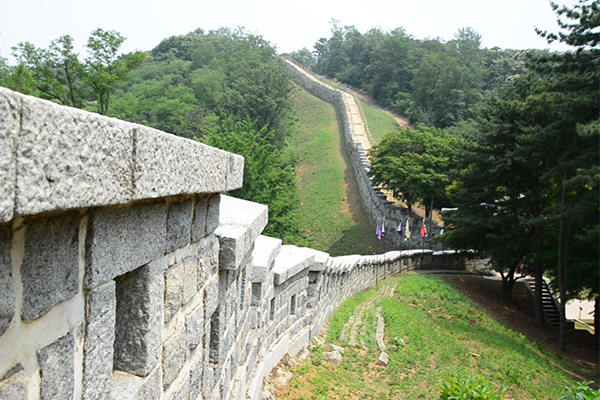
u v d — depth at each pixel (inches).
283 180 966.4
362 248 1306.6
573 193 772.6
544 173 703.1
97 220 86.9
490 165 850.8
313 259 414.0
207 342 162.1
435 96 2468.0
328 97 2832.2
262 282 265.1
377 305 662.5
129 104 1704.0
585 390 285.4
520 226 865.5
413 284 844.6
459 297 825.5
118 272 95.9
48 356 76.6
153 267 112.9
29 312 71.8
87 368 88.0
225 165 150.9
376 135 2127.2
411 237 1211.9
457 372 442.3
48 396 76.9
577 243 760.3
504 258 866.8
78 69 924.0
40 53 912.3
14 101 58.8
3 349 67.1
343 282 638.5
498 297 973.8
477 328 668.1
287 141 2130.9
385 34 3742.6
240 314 223.5
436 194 1193.4
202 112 1749.5
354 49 3791.8
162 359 122.6
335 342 449.4
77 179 71.8
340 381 354.6
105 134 78.6
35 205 63.4
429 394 373.4
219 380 181.0
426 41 3368.6
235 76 2321.6
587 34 636.7
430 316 687.7
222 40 3531.0
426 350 492.1
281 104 1909.4
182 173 111.3
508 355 555.8
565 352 719.7
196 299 149.6
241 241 182.9
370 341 475.8
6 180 58.1
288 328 365.7
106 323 93.8
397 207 1320.1
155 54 3590.1
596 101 619.8
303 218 1561.3
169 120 1679.4
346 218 1496.1
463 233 920.3
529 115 746.2
